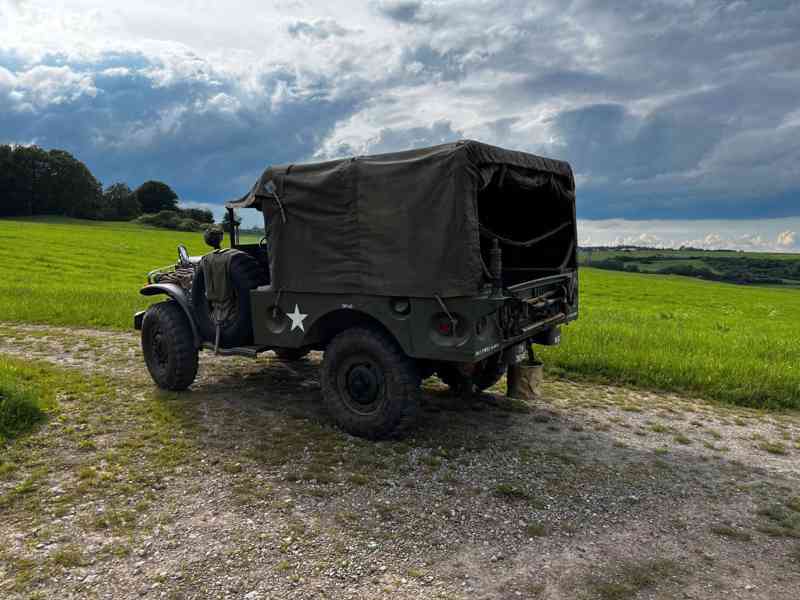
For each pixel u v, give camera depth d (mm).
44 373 7418
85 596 3049
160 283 6965
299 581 3199
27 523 3777
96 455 4875
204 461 4797
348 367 5352
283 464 4770
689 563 3469
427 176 4641
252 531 3713
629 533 3818
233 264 6164
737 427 6066
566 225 6375
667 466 4973
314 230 5348
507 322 5004
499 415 6227
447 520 3922
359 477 4496
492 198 6340
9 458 4770
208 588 3125
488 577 3277
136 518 3855
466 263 4508
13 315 12656
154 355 6906
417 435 5516
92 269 29688
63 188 95562
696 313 24266
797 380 7211
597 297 32125
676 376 7551
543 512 4078
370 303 5086
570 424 6016
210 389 6949
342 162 5148
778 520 4039
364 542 3613
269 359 8656
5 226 58344
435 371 6051
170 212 98750
